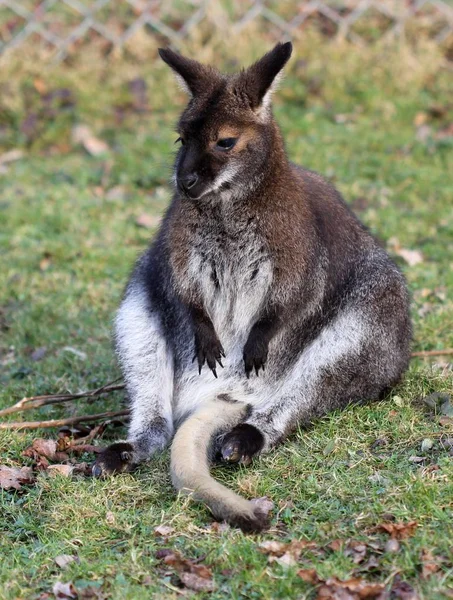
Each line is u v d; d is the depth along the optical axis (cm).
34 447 1253
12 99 2538
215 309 1281
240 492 1123
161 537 1038
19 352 1623
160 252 1339
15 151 2453
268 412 1232
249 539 1010
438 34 2808
